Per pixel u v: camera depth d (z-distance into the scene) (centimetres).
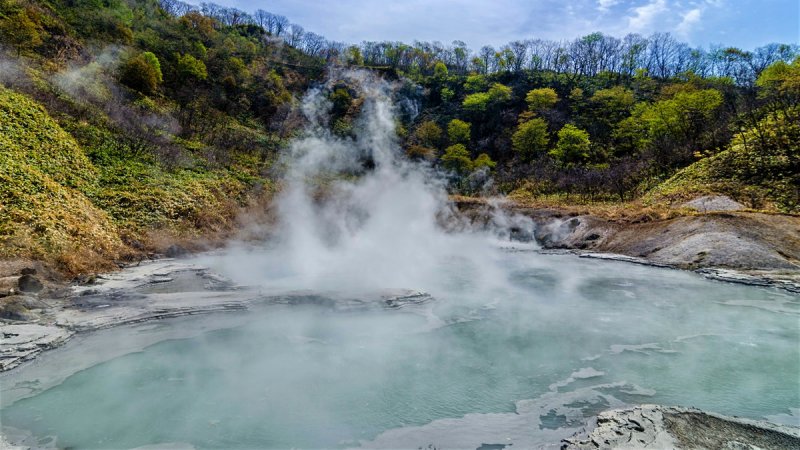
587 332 1289
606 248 2581
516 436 777
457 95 8250
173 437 768
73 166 2470
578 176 4400
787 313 1416
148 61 4684
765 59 7400
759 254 1891
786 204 2383
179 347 1141
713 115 4172
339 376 1010
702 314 1427
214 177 3325
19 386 925
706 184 2888
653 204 2969
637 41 9175
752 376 996
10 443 739
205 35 7369
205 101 5241
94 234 1981
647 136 4947
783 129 2950
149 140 3353
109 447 736
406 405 888
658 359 1098
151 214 2464
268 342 1193
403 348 1174
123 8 6009
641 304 1549
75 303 1362
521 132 5803
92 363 1037
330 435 782
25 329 1136
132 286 1575
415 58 10850
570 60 9431
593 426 796
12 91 2652
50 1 4722
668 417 779
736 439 712
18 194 1838
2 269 1438
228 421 820
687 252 2094
